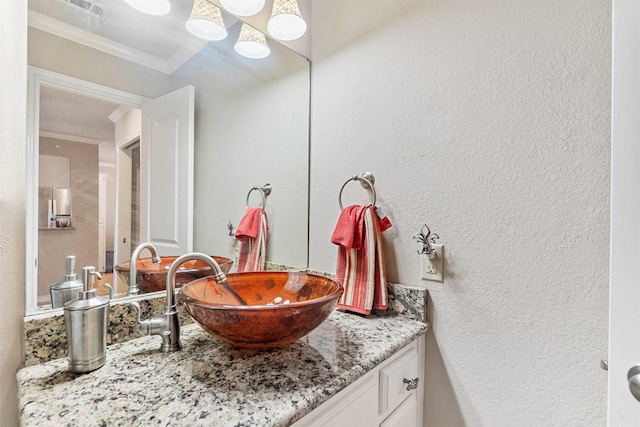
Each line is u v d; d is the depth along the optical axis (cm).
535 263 82
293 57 135
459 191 95
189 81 112
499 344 88
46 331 71
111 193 93
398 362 87
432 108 101
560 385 79
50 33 82
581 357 76
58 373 65
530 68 84
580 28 77
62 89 84
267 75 132
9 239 69
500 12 89
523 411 84
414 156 105
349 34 124
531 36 84
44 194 79
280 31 122
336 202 127
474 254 92
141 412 52
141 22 101
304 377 64
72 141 85
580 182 76
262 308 65
